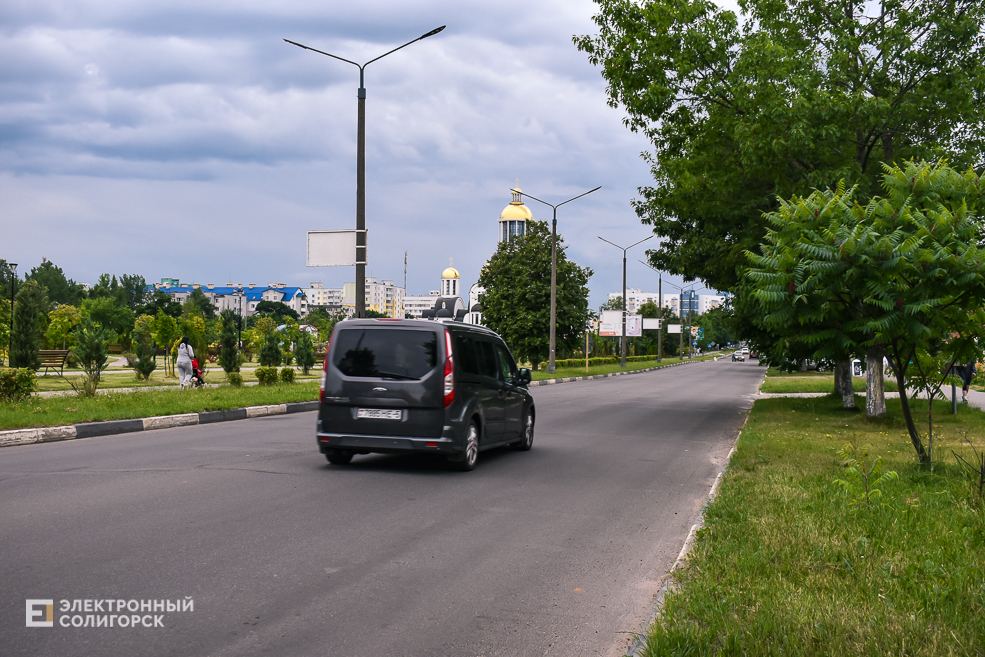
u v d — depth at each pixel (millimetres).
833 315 9477
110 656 3576
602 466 10258
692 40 16359
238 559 5246
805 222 9172
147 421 13852
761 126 14953
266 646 3760
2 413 12953
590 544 5996
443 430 9172
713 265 19047
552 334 42656
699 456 11492
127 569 4926
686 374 51250
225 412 15867
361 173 20422
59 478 8203
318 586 4727
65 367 35469
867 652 3406
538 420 16719
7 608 4156
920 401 21312
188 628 3959
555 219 43000
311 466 9430
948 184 9375
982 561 4934
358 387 9328
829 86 15977
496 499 7727
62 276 134250
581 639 3988
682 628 3695
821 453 10766
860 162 16594
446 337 9328
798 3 16781
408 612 4316
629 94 17188
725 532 5691
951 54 15211
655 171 20531
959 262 8109
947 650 3432
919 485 7695
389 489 8078
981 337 9109
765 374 52219
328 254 20453
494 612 4371
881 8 16172
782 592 4246
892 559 4941
